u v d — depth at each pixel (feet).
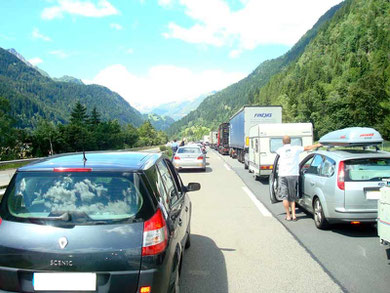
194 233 22.33
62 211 10.03
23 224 10.03
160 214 10.39
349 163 20.86
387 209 15.43
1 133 159.94
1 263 9.77
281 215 27.40
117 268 9.44
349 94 309.42
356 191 20.15
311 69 546.67
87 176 10.66
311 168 25.39
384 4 641.40
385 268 15.62
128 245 9.59
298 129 46.98
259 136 47.14
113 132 297.12
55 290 9.43
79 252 9.48
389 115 284.82
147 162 12.10
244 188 42.91
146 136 443.73
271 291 13.50
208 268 16.06
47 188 10.60
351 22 650.84
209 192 39.81
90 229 9.74
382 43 513.04
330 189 21.07
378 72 383.24
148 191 10.53
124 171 10.71
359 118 299.58
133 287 9.41
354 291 13.33
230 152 119.03
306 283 14.19
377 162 21.06
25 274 9.69
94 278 9.42
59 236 9.68
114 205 10.18
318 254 17.74
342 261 16.63
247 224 24.52
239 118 91.09
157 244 9.82
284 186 25.34
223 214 27.96
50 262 9.50
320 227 22.47
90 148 222.89
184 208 15.72
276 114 81.20
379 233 16.14
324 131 320.50
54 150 192.75
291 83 562.66
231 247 19.25
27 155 169.99
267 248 18.93
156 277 9.56
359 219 20.21
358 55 526.16
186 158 64.95
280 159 25.64
